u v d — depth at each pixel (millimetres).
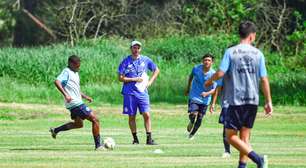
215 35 111875
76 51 95812
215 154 33938
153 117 63188
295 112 68688
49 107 69188
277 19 118000
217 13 116688
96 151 35125
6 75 88625
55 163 29703
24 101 72875
